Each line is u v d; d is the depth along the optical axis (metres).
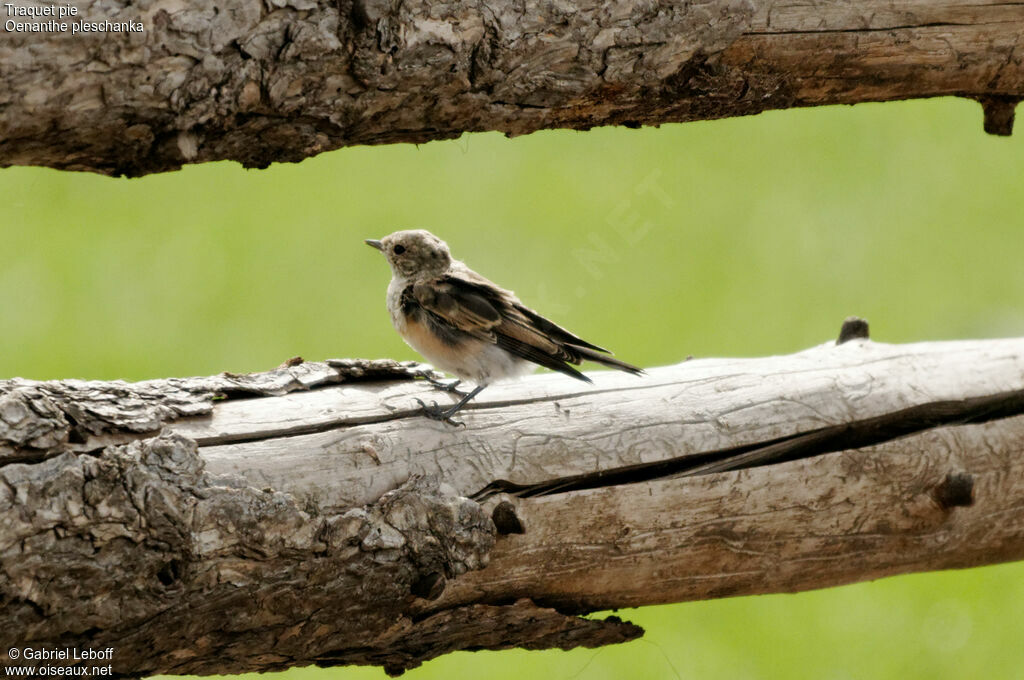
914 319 19.94
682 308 19.41
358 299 20.00
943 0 9.98
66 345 18.97
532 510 9.16
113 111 8.02
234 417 8.78
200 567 8.05
